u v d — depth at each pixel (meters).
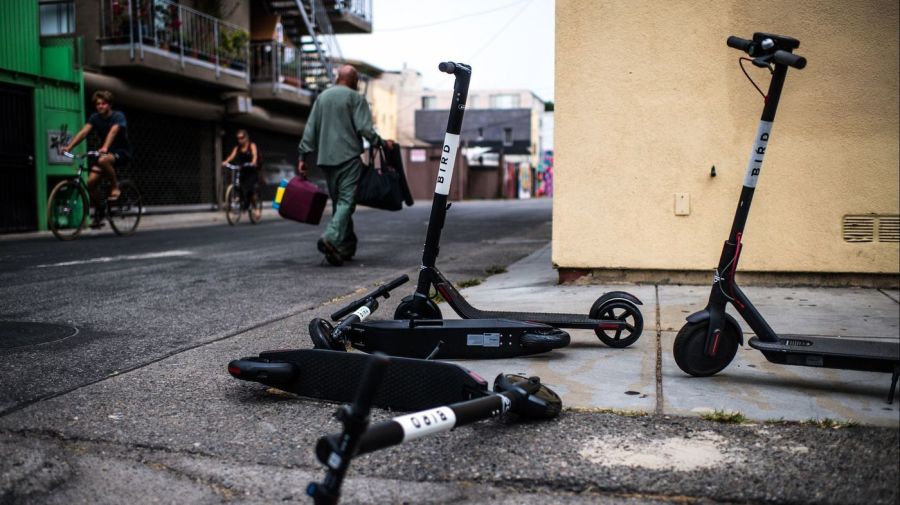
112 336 4.07
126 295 5.48
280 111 23.58
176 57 16.70
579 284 5.70
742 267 5.41
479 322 3.43
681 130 5.41
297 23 24.30
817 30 5.14
